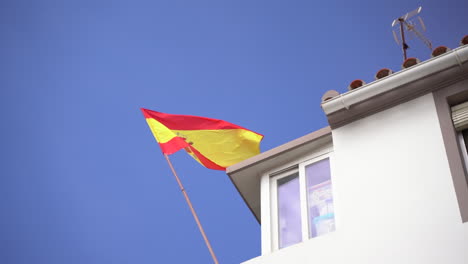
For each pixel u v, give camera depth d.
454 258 7.53
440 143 8.66
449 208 7.95
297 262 8.65
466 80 9.09
